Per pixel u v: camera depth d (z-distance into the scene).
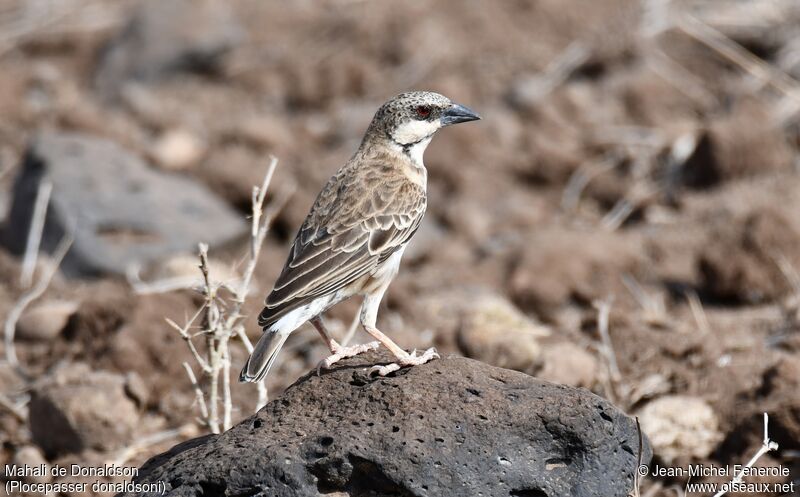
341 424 7.78
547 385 8.04
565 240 15.58
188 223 15.79
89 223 15.43
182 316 12.62
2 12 25.11
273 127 19.78
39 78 22.61
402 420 7.70
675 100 20.03
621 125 19.61
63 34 24.25
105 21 24.75
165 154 18.41
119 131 19.48
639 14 21.92
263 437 7.82
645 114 19.78
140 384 11.48
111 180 16.33
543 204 18.05
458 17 23.05
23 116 20.94
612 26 21.62
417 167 10.46
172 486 7.70
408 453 7.46
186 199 16.38
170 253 15.29
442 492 7.45
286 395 8.28
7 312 14.09
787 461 10.02
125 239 15.40
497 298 14.06
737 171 17.39
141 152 18.70
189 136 19.31
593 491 7.69
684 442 10.40
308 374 8.57
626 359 12.23
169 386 12.08
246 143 19.41
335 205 9.77
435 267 16.16
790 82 19.59
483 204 17.98
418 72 21.69
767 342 12.46
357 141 19.64
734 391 11.26
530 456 7.66
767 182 17.05
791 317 13.09
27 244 15.87
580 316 14.20
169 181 16.75
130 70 22.53
